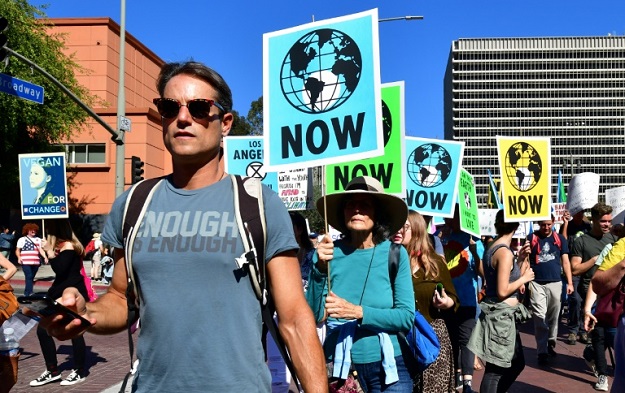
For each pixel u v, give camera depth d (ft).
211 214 7.01
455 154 26.37
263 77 16.65
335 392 12.11
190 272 6.73
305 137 16.06
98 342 33.65
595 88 580.71
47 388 22.91
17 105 80.59
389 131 21.48
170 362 6.63
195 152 7.25
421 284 15.79
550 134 580.30
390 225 12.97
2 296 14.69
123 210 7.39
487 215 38.70
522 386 23.34
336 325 12.68
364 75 15.65
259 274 6.86
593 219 26.71
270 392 6.98
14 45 82.58
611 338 22.12
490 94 585.22
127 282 7.20
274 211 7.18
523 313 17.84
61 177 36.55
